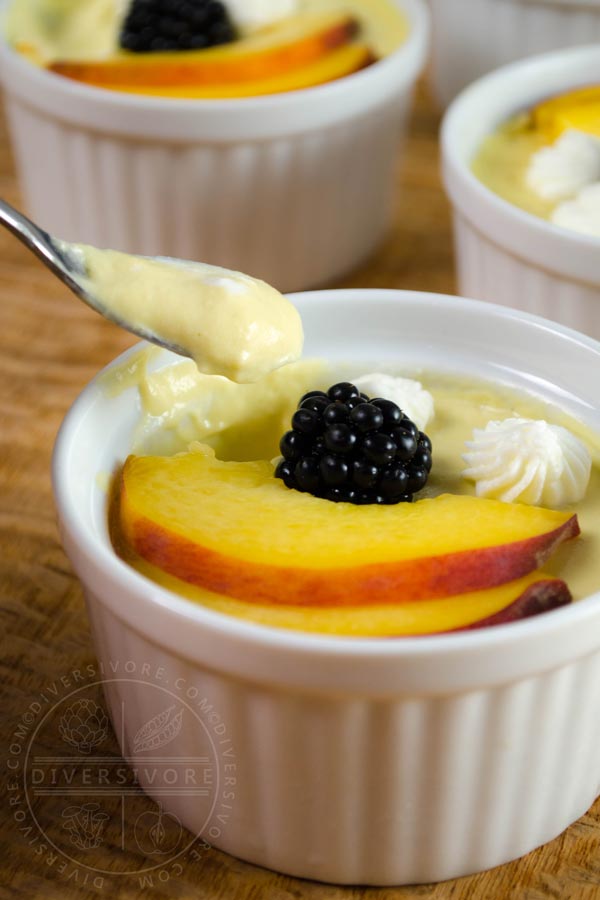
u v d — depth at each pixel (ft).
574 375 1.17
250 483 1.09
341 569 1.03
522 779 1.04
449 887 1.07
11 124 1.48
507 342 1.18
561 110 1.44
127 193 1.42
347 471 1.08
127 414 1.13
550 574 1.06
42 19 1.49
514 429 1.12
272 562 1.03
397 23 1.52
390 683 0.97
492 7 1.57
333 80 1.44
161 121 1.37
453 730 1.01
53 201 1.48
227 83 1.42
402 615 1.02
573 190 1.37
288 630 1.00
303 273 1.47
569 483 1.11
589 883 1.07
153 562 1.05
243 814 1.05
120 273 1.10
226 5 1.46
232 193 1.41
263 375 1.10
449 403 1.18
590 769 1.07
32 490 1.29
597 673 1.02
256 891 1.07
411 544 1.04
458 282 1.44
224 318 1.09
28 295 1.47
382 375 1.17
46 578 1.23
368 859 1.06
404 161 1.64
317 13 1.50
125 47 1.45
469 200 1.34
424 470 1.10
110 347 1.43
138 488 1.08
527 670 0.99
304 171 1.42
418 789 1.03
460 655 0.97
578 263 1.29
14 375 1.40
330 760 1.01
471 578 1.03
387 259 1.53
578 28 1.56
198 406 1.16
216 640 0.98
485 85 1.44
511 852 1.08
